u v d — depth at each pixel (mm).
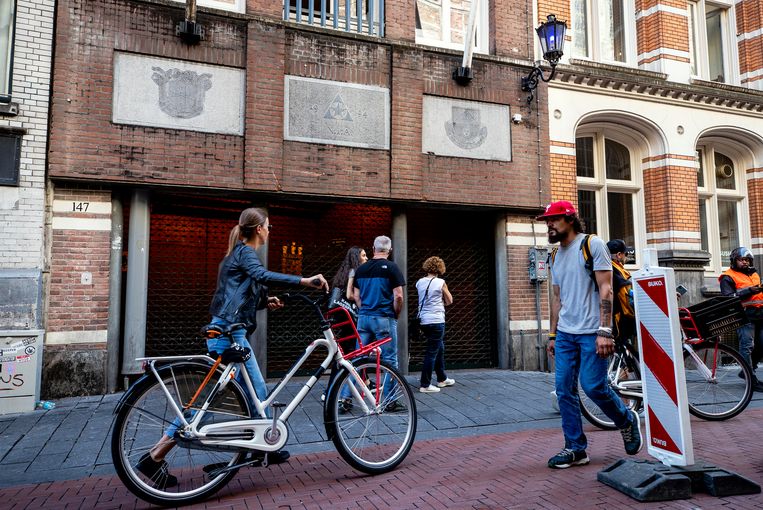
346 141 8086
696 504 3135
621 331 5012
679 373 3438
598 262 3764
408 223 9141
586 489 3416
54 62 6883
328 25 8758
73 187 6926
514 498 3287
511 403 6277
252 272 3672
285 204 8477
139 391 3295
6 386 5836
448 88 8789
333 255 8719
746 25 12086
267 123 7621
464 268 9367
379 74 8383
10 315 6422
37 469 4102
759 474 3684
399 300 5875
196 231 8102
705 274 11227
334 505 3240
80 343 6789
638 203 10922
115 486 3709
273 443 3609
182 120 7289
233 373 3553
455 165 8703
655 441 3629
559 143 9641
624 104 10234
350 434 3900
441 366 7254
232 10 8078
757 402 6383
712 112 11039
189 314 7891
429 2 9523
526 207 9117
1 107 6566
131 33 7113
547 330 9078
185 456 3584
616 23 11312
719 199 11906
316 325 8367
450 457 4258
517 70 9328
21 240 6625
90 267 6922
